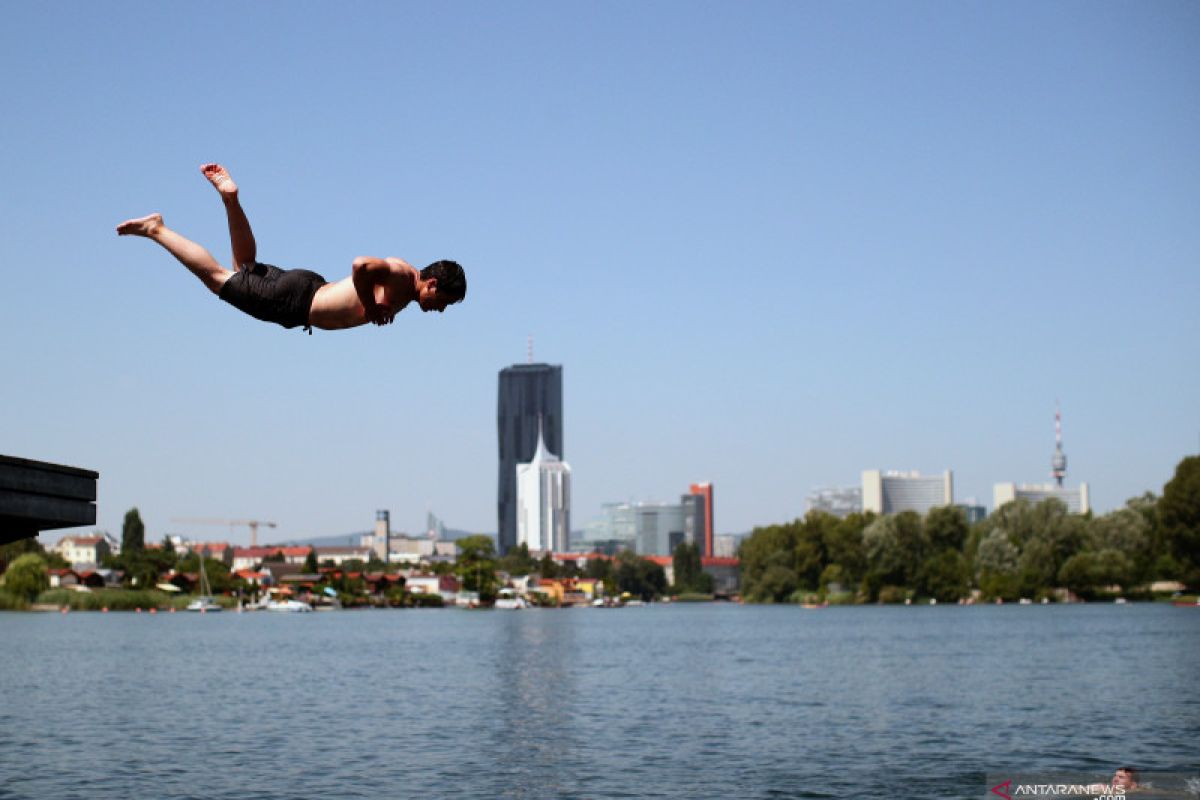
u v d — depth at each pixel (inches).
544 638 4773.6
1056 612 6850.4
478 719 1883.6
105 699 2210.9
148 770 1378.0
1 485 518.9
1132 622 5349.4
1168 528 6722.4
